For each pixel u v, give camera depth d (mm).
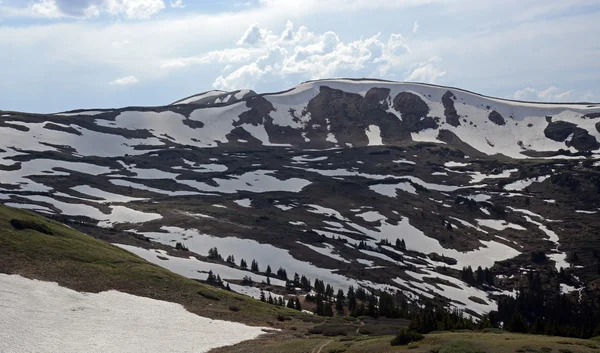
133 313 71625
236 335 69688
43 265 78500
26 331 58531
